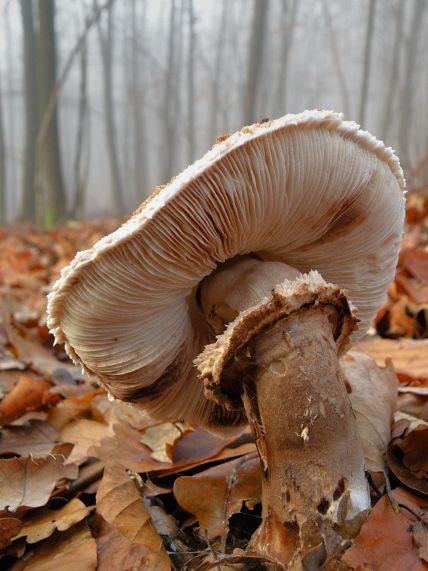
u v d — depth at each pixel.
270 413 0.15
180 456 0.21
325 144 0.14
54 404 0.27
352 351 0.25
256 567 0.15
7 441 0.24
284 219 0.16
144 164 4.34
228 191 0.14
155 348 0.18
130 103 4.04
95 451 0.21
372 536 0.14
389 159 0.16
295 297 0.15
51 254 0.96
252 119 2.36
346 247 0.18
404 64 3.27
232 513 0.17
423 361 0.27
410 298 0.38
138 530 0.16
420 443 0.18
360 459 0.14
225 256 0.16
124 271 0.14
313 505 0.14
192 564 0.16
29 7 2.29
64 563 0.15
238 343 0.15
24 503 0.18
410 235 0.59
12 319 0.41
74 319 0.15
